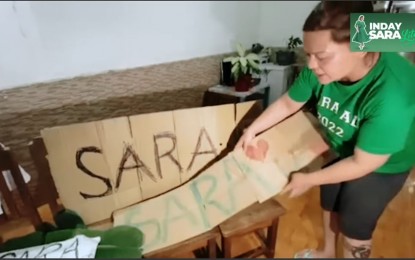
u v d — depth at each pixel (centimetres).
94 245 57
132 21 92
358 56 47
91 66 83
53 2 82
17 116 70
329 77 50
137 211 69
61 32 84
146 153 70
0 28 76
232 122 74
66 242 56
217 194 69
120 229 64
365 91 50
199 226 65
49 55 80
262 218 63
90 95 75
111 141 68
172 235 64
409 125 48
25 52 78
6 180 65
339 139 60
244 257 60
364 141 48
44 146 65
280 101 69
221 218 66
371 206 54
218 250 64
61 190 67
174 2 92
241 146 71
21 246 60
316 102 63
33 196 67
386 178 53
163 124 70
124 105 78
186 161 73
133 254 58
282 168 68
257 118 71
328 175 55
